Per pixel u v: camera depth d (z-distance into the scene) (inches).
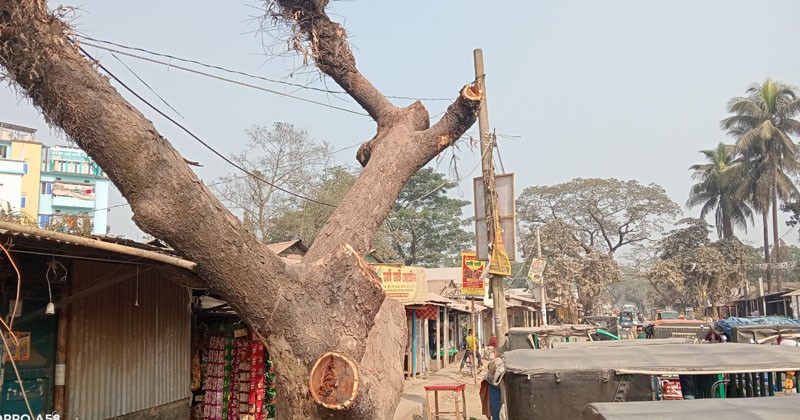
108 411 305.9
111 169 154.3
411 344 845.8
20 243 209.5
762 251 2361.0
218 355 421.1
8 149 1542.8
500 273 490.0
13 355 259.9
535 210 2305.6
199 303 431.8
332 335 180.7
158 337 354.9
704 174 1849.2
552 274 1643.7
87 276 294.5
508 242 498.3
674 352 248.4
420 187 1993.1
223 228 165.3
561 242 1720.0
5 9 140.5
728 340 463.2
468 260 772.6
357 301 188.7
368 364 217.0
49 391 273.6
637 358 237.9
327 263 189.0
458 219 2044.8
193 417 420.8
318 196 1213.7
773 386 240.4
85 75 152.3
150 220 155.1
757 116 1619.1
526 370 227.1
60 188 1605.6
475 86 245.3
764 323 470.3
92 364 296.4
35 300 270.8
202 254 165.0
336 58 254.1
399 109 262.8
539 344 575.2
